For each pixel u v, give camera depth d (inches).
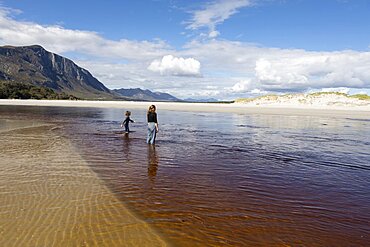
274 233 227.9
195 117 1583.4
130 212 261.9
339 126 1141.7
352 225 244.4
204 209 272.7
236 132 904.3
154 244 208.1
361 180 380.5
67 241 207.8
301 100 3474.4
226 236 221.9
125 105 3410.4
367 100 3127.5
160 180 362.9
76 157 484.4
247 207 279.6
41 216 247.9
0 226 227.5
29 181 344.8
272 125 1156.5
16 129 872.9
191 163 461.1
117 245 204.8
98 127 976.9
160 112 2076.8
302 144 680.4
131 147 595.8
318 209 278.1
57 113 1748.3
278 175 398.6
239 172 410.6
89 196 299.9
